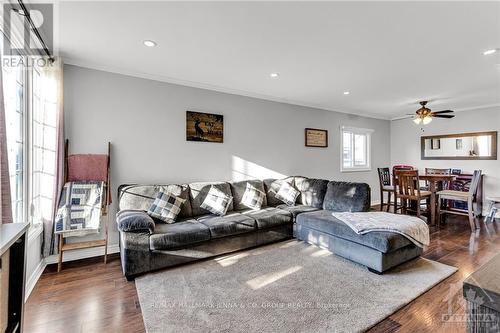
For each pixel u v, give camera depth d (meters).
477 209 4.80
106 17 2.04
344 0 1.84
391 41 2.47
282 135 4.81
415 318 1.84
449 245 3.36
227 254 3.03
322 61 2.98
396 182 4.81
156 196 3.15
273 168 4.69
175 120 3.64
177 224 2.93
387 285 2.29
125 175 3.28
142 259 2.47
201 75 3.46
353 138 6.11
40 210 2.70
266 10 1.96
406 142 6.45
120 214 2.71
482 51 2.68
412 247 2.76
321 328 1.72
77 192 2.77
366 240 2.56
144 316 1.85
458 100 4.81
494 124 5.05
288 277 2.45
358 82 3.75
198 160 3.85
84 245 2.75
